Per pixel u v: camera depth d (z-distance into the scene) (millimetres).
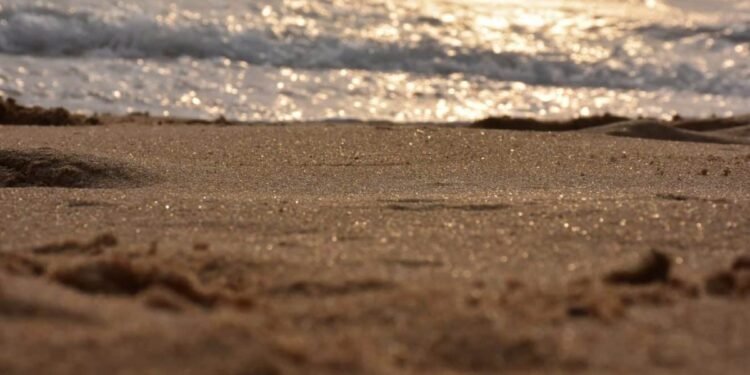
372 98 20469
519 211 8516
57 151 11500
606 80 22953
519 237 7652
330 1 26391
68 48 22141
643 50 24844
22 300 5258
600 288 6125
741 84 23078
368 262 6832
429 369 4910
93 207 8703
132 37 22594
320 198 9445
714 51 25250
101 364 4539
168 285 5867
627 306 5844
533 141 14242
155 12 23828
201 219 8219
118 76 20828
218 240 7477
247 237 7617
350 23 24828
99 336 4832
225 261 6602
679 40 25891
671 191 10141
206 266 6500
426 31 24781
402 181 11234
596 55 24250
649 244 7484
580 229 7875
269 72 21781
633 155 13305
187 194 9742
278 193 10188
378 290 6129
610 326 5496
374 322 5449
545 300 5840
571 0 29344
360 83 21500
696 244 7523
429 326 5355
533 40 25031
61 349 4684
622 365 4973
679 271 6766
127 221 8164
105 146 13148
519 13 27344
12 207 8672
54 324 5039
